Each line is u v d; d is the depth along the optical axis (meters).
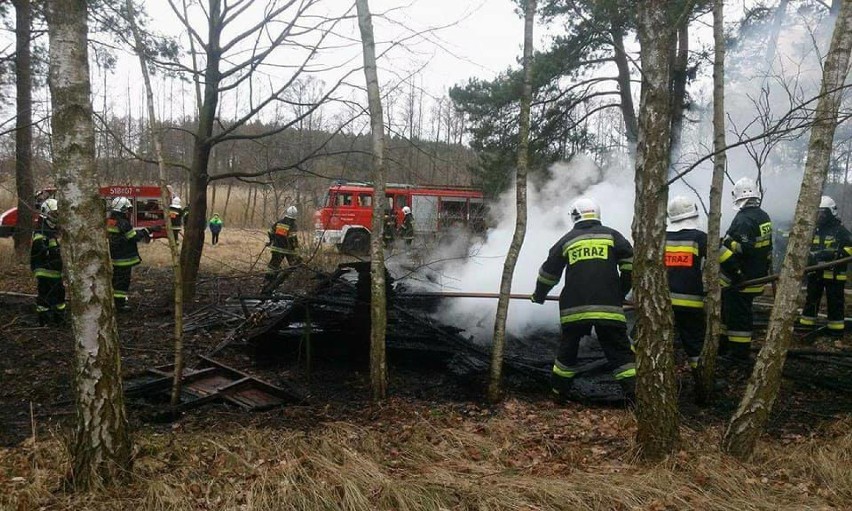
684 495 3.83
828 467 4.21
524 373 6.22
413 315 6.52
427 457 4.41
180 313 5.26
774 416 5.42
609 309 5.43
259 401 5.53
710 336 5.53
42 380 6.04
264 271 7.11
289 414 5.23
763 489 3.93
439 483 3.88
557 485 3.88
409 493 3.75
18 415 5.20
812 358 6.64
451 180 12.48
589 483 3.93
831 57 4.09
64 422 5.02
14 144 10.59
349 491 3.76
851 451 4.50
